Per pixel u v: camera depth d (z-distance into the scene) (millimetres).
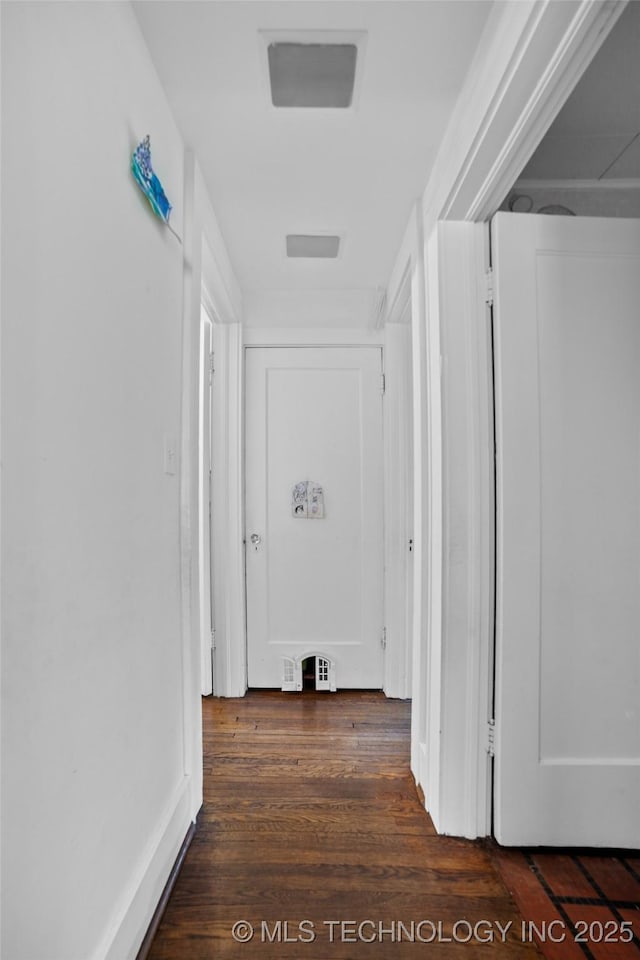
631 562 1502
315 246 2258
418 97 1390
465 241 1599
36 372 758
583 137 1645
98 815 957
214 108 1436
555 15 924
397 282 2328
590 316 1509
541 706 1500
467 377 1581
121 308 1081
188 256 1590
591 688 1504
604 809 1497
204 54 1254
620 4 902
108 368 1015
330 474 2789
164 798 1356
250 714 2453
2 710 679
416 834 1564
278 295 2771
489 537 1557
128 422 1120
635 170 1740
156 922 1204
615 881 1372
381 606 2773
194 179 1607
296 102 1415
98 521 967
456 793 1567
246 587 2768
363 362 2793
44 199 776
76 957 864
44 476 780
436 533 1644
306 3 1116
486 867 1426
